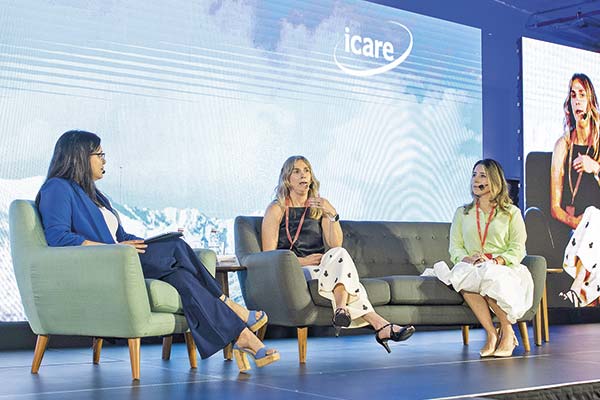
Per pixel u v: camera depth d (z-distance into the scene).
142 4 5.25
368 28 6.22
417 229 5.28
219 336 3.47
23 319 4.81
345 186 6.02
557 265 6.72
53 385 3.15
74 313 3.45
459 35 6.70
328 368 3.74
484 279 4.36
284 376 3.44
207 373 3.55
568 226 6.85
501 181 4.79
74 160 3.69
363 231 5.07
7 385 3.16
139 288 3.30
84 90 5.03
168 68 5.33
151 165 5.23
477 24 7.02
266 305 4.16
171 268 3.51
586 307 7.18
